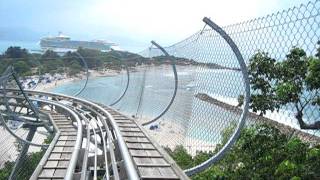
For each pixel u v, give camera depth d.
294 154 7.46
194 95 11.28
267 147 8.17
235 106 8.95
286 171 7.22
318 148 7.18
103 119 15.48
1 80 22.22
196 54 11.05
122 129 12.38
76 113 19.78
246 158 8.53
